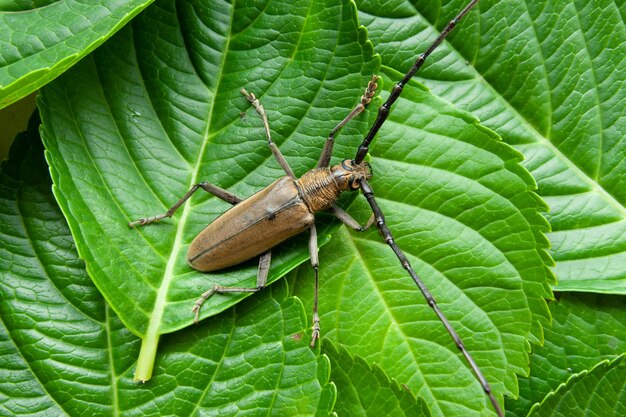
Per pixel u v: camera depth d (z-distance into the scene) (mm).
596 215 379
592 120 379
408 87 372
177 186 367
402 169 373
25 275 360
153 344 357
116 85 363
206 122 368
